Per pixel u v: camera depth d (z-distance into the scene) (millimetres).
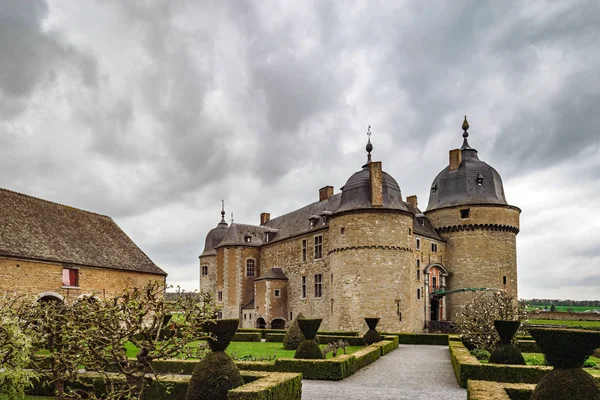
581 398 9078
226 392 11281
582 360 9422
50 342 12461
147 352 10922
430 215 47781
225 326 11844
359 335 34219
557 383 9336
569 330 9469
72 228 32156
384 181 38500
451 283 45344
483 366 15406
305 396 13984
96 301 11266
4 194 29219
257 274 53188
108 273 31641
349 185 38938
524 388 11398
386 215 36938
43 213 30922
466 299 44156
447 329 40562
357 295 36188
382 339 29984
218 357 11695
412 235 39125
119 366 10938
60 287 27953
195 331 11234
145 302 11195
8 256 24891
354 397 13922
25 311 13109
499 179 47219
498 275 44250
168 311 11031
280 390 11461
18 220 28219
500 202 45156
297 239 47375
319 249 44156
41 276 26812
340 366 17078
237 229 53906
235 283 51750
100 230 34875
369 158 41125
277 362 17484
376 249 36469
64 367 12008
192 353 11773
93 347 11195
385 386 15859
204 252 59625
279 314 47750
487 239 44688
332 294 38250
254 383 11359
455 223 45500
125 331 10719
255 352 23906
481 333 22000
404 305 36562
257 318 48531
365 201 37625
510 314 22531
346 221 37562
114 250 33938
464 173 46562
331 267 38906
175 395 13164
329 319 41594
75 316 11180
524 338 27750
